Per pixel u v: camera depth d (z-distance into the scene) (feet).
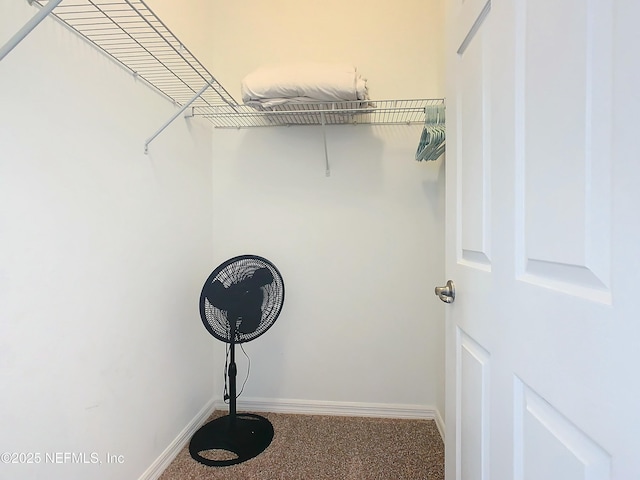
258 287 5.29
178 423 5.38
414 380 6.31
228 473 4.84
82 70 3.50
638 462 1.21
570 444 1.59
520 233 2.04
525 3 1.97
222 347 6.64
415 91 6.12
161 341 4.94
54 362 3.19
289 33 6.37
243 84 5.36
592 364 1.44
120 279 4.08
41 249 3.06
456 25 3.16
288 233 6.50
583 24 1.49
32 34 2.96
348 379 6.46
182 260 5.54
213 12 6.51
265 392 6.61
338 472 4.86
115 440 3.98
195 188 5.98
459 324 3.12
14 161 2.82
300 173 6.46
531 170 1.91
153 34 4.69
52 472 3.15
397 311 6.32
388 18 6.18
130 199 4.26
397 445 5.49
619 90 1.31
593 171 1.44
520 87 2.03
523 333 2.00
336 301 6.44
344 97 5.26
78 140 3.45
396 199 6.27
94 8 3.60
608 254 1.37
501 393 2.27
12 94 2.80
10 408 2.79
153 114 4.75
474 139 2.75
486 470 2.52
